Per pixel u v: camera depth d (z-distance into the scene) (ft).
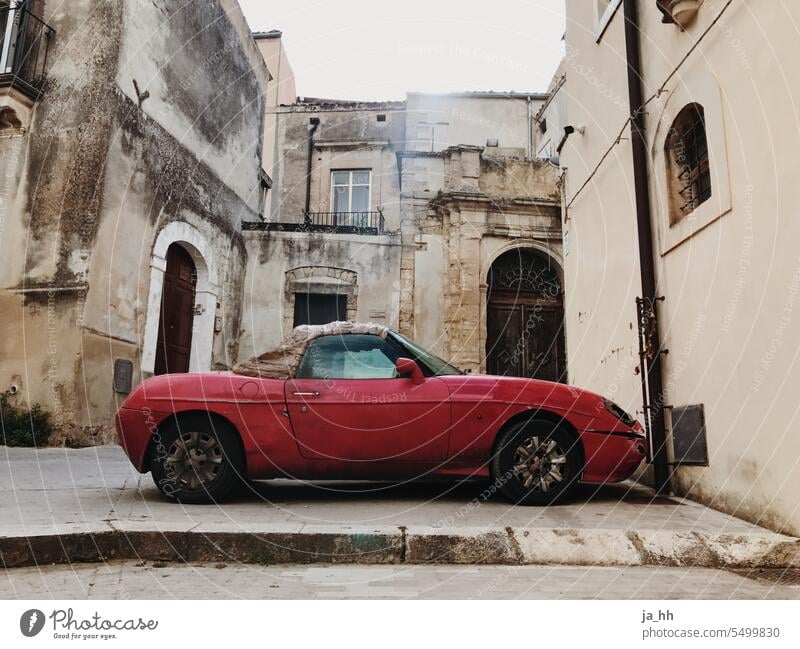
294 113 54.39
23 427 24.85
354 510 12.71
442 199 40.45
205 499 13.24
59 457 21.84
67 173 27.58
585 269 23.20
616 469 13.71
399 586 8.87
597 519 11.96
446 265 40.57
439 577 9.37
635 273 18.42
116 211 28.30
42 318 26.30
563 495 14.69
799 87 11.30
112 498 13.66
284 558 10.08
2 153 28.48
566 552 10.33
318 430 13.42
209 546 10.05
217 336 38.24
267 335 41.09
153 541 10.03
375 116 53.83
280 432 13.39
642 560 10.30
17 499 13.05
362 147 53.16
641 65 18.48
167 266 34.12
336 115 54.24
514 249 41.06
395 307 40.42
